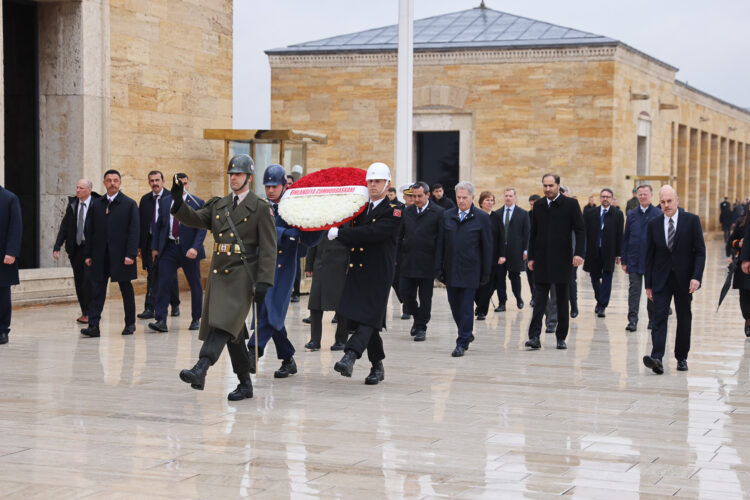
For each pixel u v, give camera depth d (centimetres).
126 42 2039
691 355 1337
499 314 1859
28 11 1920
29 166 1942
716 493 683
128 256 1432
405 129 2277
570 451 794
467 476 716
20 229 1344
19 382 1069
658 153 4600
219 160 2322
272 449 786
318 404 967
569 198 1361
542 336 1519
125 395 1002
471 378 1131
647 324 1702
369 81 4078
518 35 4078
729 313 1922
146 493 666
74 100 1920
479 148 4016
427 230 1461
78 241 1559
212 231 984
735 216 5116
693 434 862
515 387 1077
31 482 688
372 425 877
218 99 2336
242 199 970
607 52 3844
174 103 2183
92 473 713
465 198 1313
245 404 964
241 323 953
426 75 4047
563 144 3922
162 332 1494
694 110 5412
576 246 1362
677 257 1177
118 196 1439
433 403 980
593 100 3878
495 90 3984
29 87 1933
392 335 1521
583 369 1205
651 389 1076
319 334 1341
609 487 694
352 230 1035
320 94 4128
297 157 2217
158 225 1507
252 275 962
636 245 1602
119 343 1372
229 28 2369
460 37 4128
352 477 710
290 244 1102
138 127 2081
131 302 1459
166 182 2167
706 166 5903
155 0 2116
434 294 2264
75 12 1908
